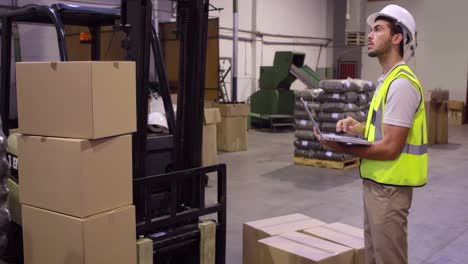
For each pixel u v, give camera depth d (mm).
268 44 13891
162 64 3092
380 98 2246
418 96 2150
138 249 2508
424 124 2236
